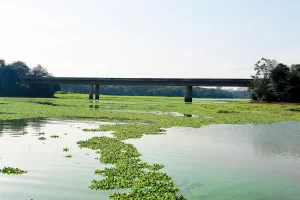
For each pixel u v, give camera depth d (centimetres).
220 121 4097
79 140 2470
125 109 6166
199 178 1561
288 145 2428
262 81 8725
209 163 1852
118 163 1742
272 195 1348
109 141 2377
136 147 2262
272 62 8644
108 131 2991
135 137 2666
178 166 1772
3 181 1450
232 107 6581
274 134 2998
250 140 2638
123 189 1356
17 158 1864
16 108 5506
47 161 1802
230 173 1656
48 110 5297
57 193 1307
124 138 2589
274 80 8438
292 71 8369
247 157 2019
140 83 11769
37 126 3278
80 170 1630
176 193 1342
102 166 1709
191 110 6131
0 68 12756
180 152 2128
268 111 5838
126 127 3247
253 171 1703
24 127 3177
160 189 1350
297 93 8138
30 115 4375
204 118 4447
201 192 1363
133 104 8206
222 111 5781
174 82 11238
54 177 1513
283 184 1492
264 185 1474
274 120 4394
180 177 1570
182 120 4106
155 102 9925
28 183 1427
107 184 1391
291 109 6106
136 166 1703
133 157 1945
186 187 1425
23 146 2200
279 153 2145
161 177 1527
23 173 1567
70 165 1722
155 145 2344
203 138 2698
